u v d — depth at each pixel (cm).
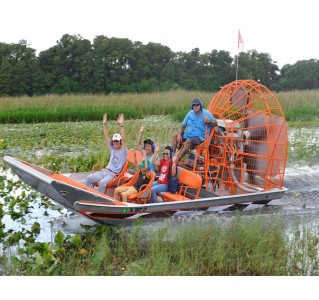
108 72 5391
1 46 5253
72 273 716
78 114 2558
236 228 824
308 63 6272
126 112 2609
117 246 822
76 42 5409
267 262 744
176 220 921
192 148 1051
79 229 908
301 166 1434
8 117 2430
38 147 1641
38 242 798
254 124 1056
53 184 809
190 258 767
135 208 871
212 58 5938
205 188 1044
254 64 6022
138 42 5662
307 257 781
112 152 982
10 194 1108
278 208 1048
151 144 984
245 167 1066
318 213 1017
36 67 5184
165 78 5556
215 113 1105
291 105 2931
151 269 716
